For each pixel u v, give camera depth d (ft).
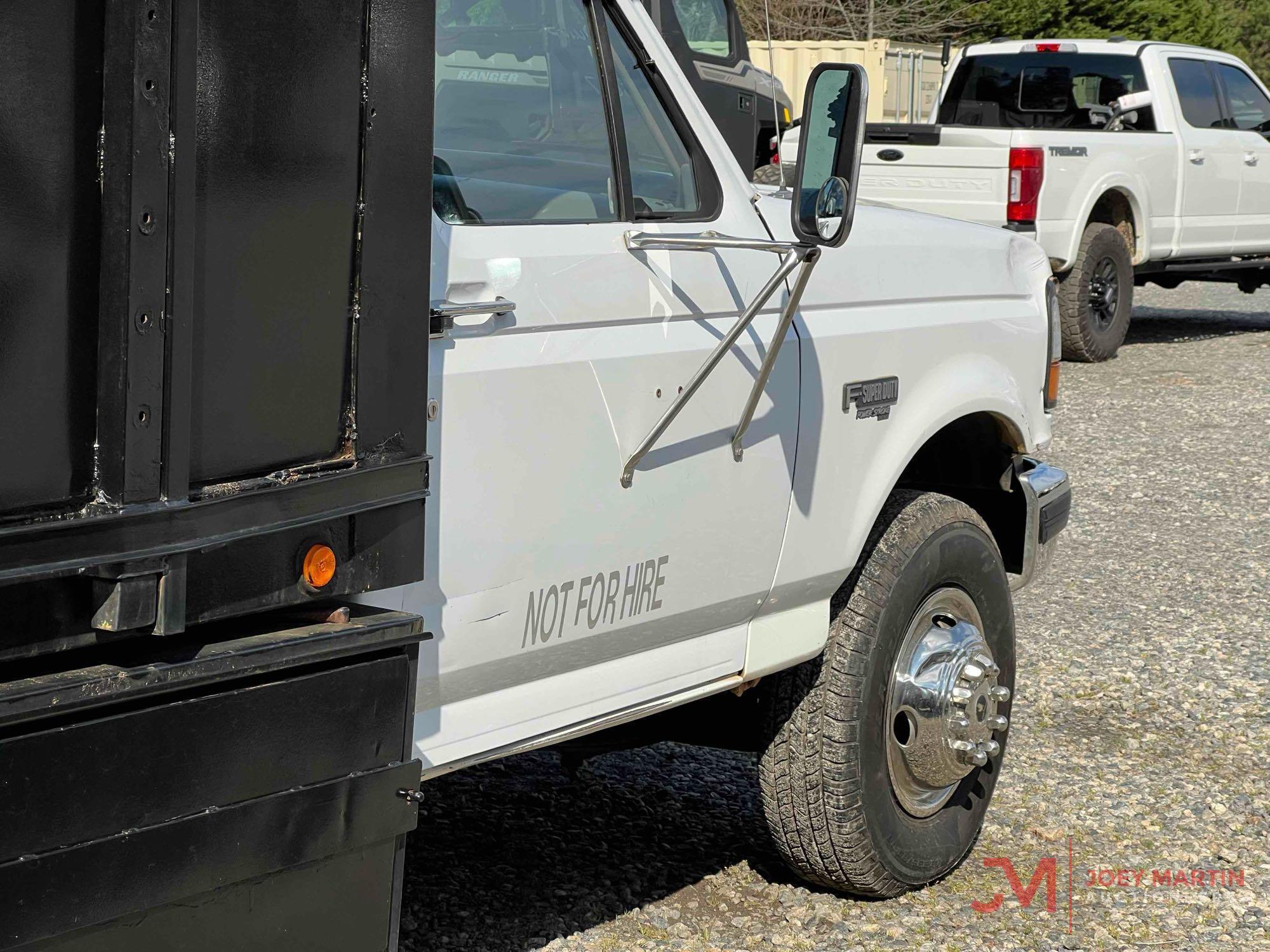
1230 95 45.29
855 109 8.56
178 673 6.49
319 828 7.23
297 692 7.07
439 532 8.11
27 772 6.06
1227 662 18.85
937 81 67.97
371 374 7.25
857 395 11.25
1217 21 99.35
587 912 12.05
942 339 12.28
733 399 9.98
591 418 8.92
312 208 6.86
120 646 6.59
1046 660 18.80
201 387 6.49
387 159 7.17
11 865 6.04
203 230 6.41
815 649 11.37
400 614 7.61
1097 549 23.99
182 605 6.40
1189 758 15.90
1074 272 40.50
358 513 7.24
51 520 5.94
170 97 6.06
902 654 12.07
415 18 7.22
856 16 82.12
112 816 6.37
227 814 6.81
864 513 11.42
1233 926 12.33
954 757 12.27
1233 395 37.35
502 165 8.81
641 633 9.73
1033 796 14.80
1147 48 42.78
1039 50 43.98
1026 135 37.37
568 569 8.96
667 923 11.95
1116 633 19.92
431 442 8.01
